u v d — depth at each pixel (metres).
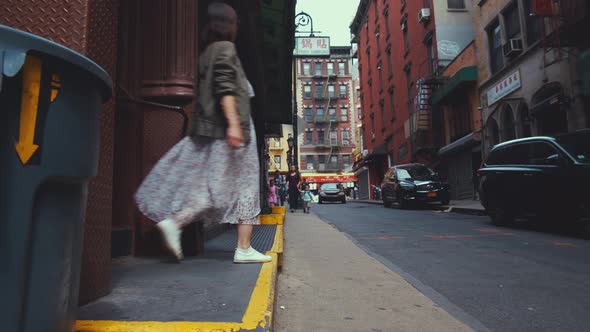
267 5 10.54
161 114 3.25
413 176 16.69
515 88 13.90
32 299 0.97
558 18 10.50
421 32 22.67
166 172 2.62
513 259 4.94
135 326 1.51
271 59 10.70
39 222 1.00
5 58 0.91
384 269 4.33
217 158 2.55
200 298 1.89
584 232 6.35
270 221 7.11
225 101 2.43
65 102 1.05
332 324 2.53
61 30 1.74
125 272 2.48
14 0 1.75
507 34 14.77
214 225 4.78
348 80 57.38
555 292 3.47
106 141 2.01
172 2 3.31
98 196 1.92
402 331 2.42
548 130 12.51
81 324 1.51
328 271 4.19
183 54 3.28
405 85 25.75
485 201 8.95
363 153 39.12
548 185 7.03
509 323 2.72
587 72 10.45
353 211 16.41
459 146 18.12
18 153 0.95
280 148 54.88
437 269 4.46
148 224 3.16
